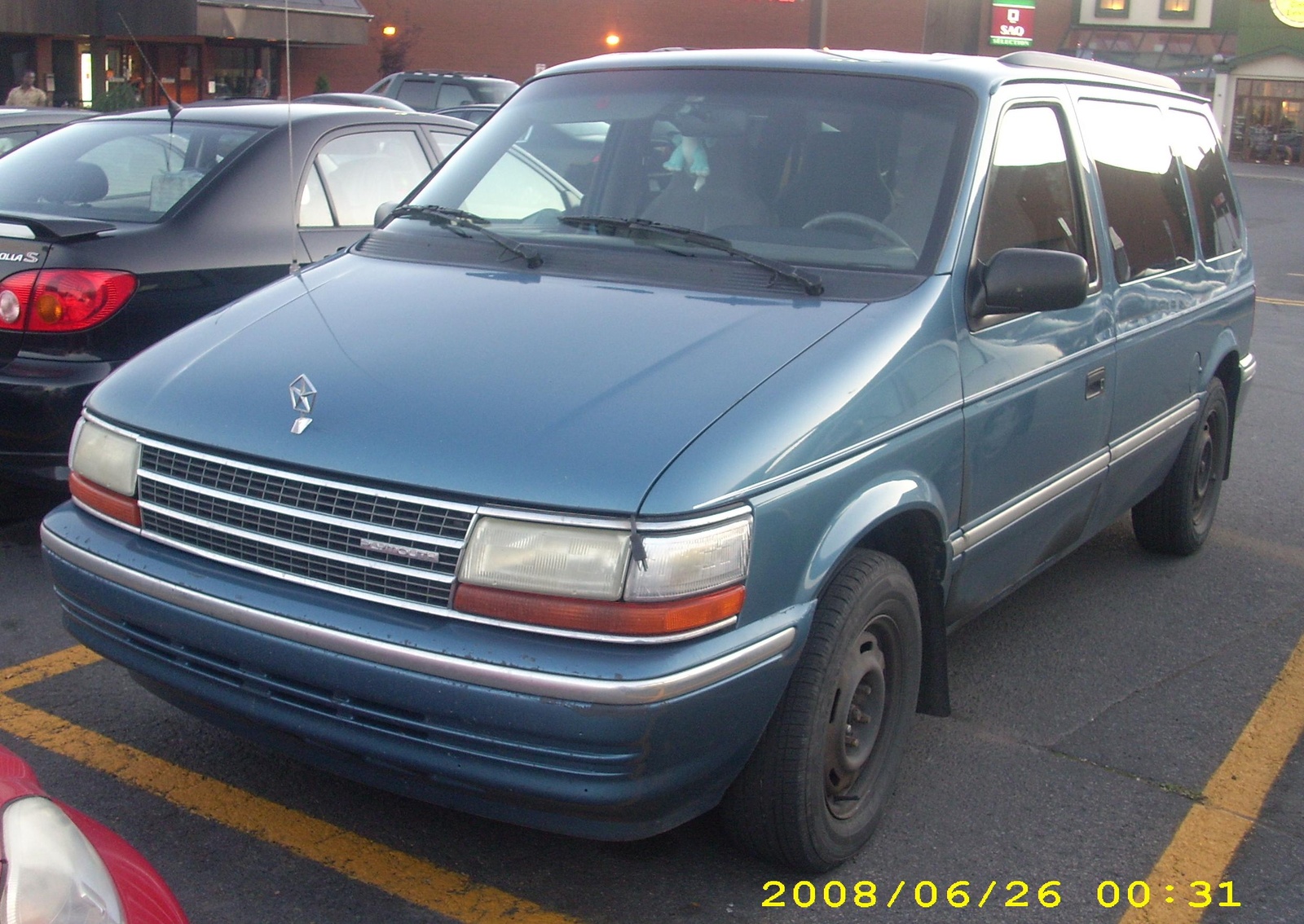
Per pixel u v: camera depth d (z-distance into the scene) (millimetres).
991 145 3740
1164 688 4434
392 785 2826
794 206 3623
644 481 2574
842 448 2922
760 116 3865
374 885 3102
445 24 42062
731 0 39719
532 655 2527
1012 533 3818
